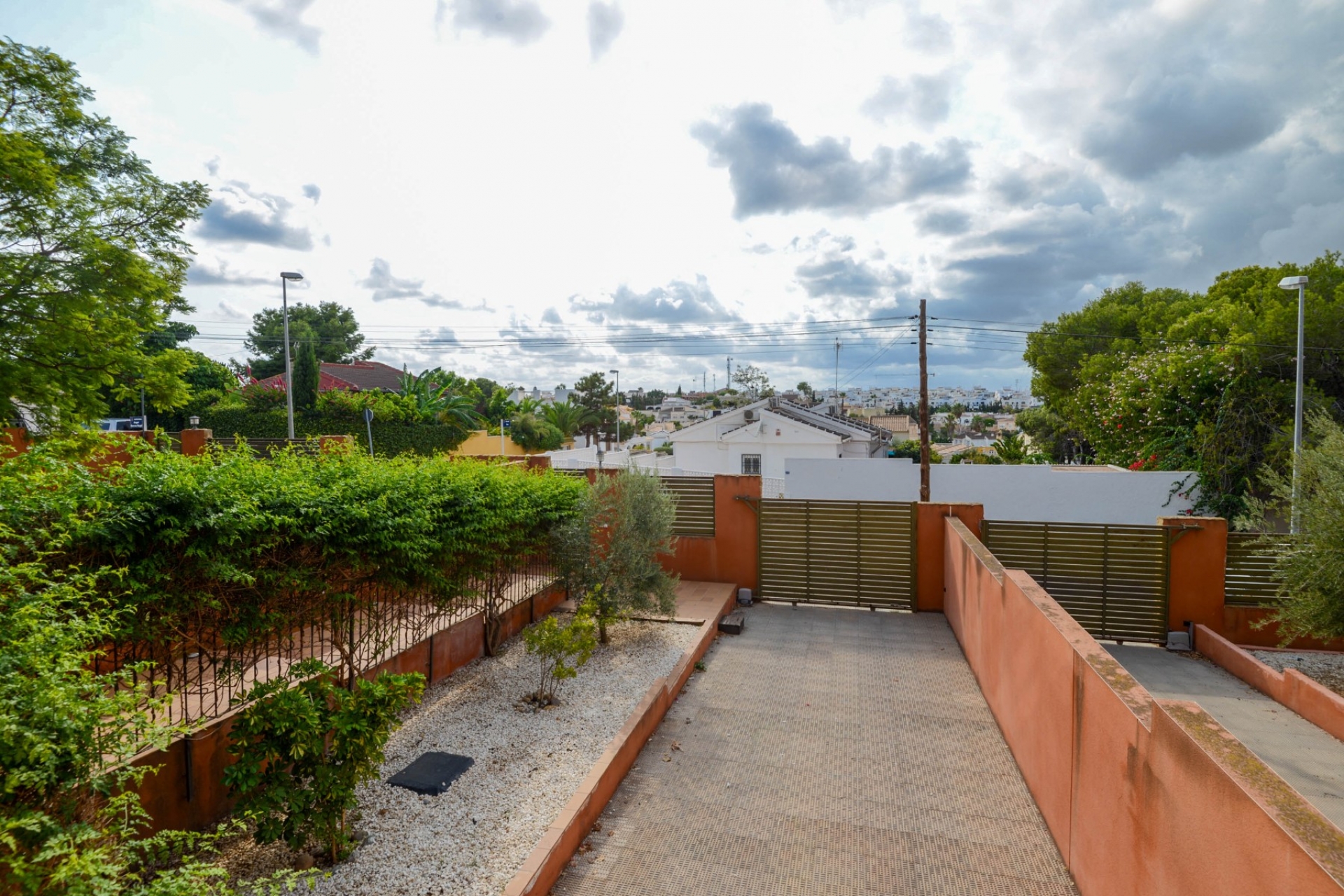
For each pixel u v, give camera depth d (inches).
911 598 399.2
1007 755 224.2
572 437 1984.5
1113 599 362.0
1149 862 118.6
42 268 412.2
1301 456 303.3
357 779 153.3
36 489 123.0
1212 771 97.8
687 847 173.6
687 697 272.2
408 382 1336.1
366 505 184.2
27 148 384.2
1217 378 690.8
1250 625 346.0
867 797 198.1
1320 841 76.6
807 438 1198.9
